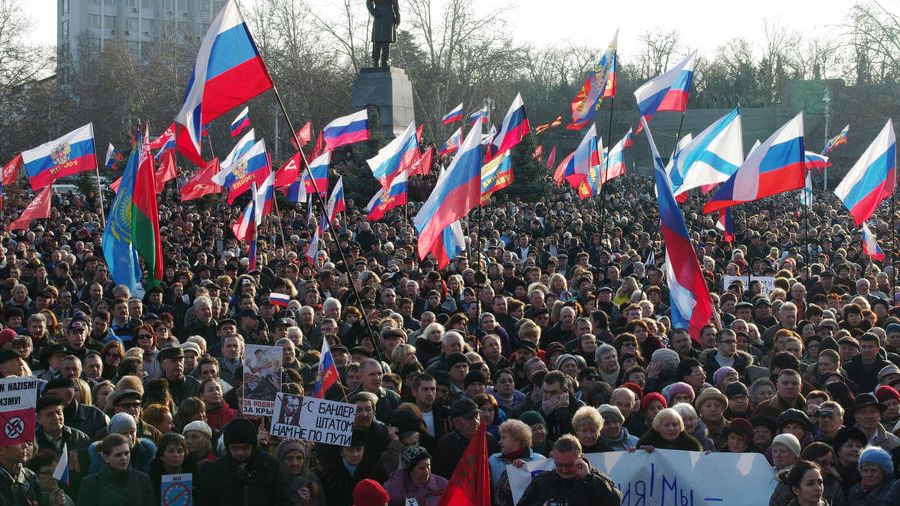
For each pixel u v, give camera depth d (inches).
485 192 692.7
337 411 298.8
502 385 387.2
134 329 491.8
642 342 476.4
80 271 797.9
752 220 1202.6
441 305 604.4
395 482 298.2
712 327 463.5
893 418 371.2
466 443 319.6
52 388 336.5
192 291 657.6
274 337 502.3
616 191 1939.0
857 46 3043.8
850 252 884.6
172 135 1129.4
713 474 301.6
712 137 770.2
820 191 1952.5
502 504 300.7
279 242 1021.2
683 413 338.3
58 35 5836.6
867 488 293.6
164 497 287.0
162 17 5713.6
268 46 3110.2
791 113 3452.3
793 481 276.1
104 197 1546.5
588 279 652.7
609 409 332.2
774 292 611.5
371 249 938.1
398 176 847.7
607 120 3595.0
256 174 853.8
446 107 2920.8
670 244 469.7
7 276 735.7
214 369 389.7
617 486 296.2
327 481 313.9
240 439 286.2
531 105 3880.4
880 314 583.5
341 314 561.3
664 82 795.4
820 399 359.3
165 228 1045.2
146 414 346.6
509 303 566.6
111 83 3585.1
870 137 3024.1
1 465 278.7
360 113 1029.8
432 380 356.2
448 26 2942.9
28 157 890.1
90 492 287.3
